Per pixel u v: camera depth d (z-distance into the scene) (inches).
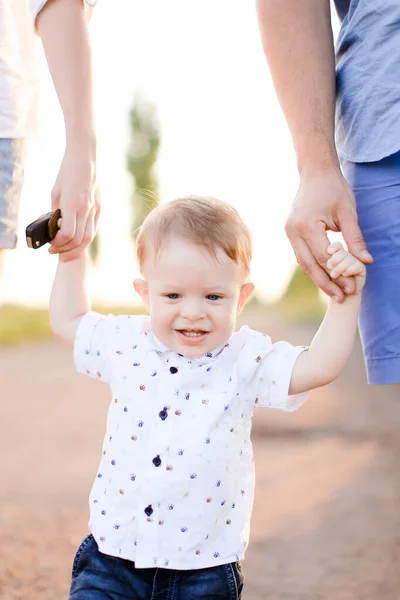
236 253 90.9
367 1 91.7
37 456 252.7
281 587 137.1
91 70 105.2
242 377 90.5
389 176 92.7
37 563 145.8
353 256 88.7
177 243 89.8
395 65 90.2
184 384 89.3
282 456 243.6
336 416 312.0
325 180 89.7
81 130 102.6
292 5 91.7
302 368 90.0
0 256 109.3
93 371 95.3
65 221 99.1
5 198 106.4
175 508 87.0
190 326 89.5
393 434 271.6
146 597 87.4
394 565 145.1
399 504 184.4
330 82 92.8
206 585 87.3
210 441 87.9
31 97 114.1
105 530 88.5
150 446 87.9
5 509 184.2
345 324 89.8
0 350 653.3
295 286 1135.0
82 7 105.8
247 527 90.7
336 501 189.0
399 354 93.5
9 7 106.1
